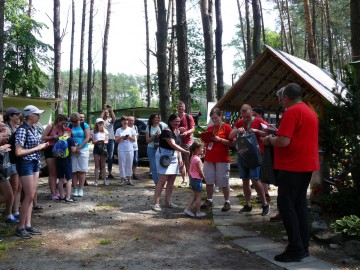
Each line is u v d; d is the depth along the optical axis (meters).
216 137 6.41
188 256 4.44
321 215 5.62
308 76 9.37
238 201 7.30
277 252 4.51
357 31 10.10
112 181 9.80
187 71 11.03
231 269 4.05
